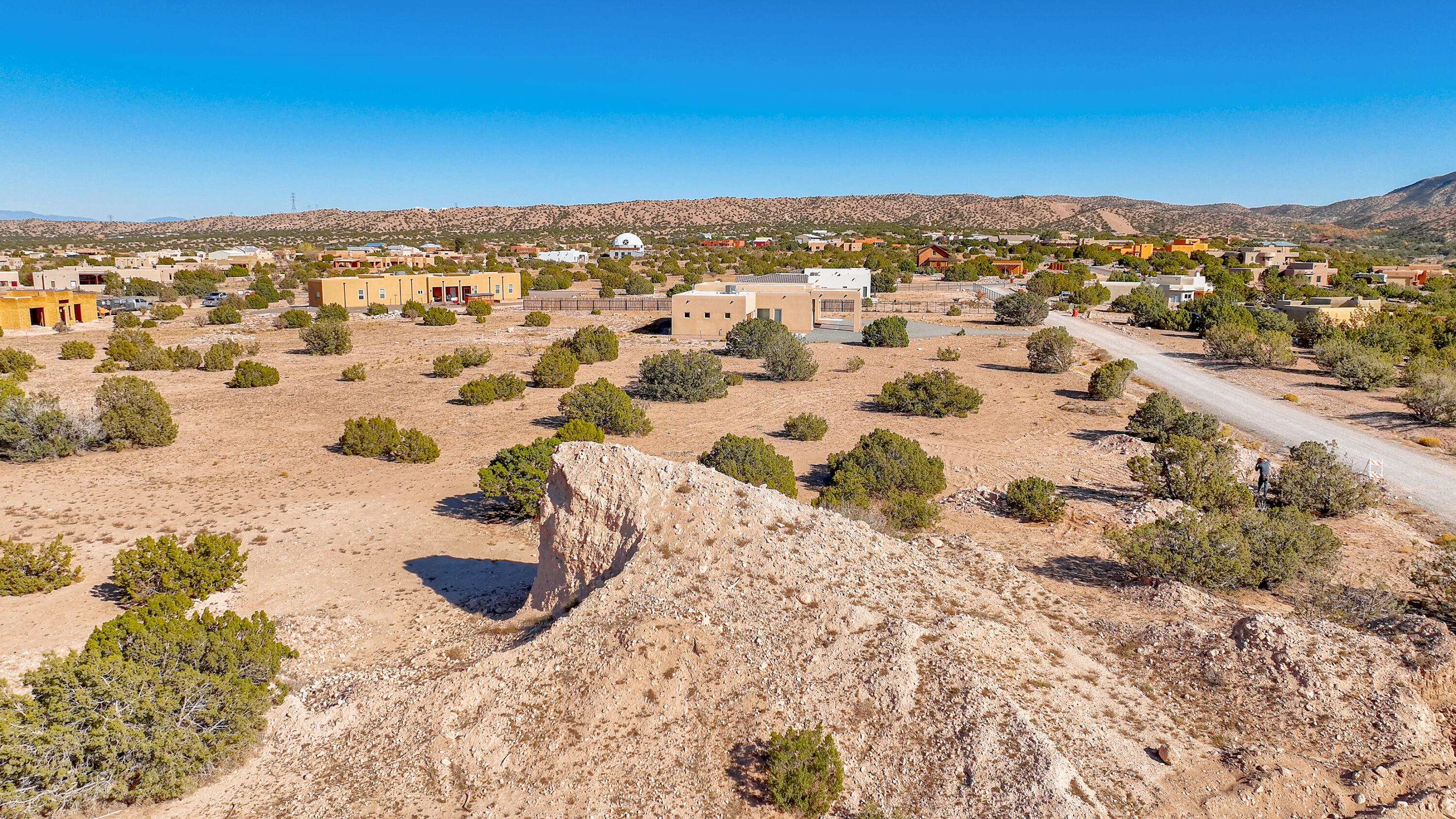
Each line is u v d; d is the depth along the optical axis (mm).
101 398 30547
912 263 132375
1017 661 11281
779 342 46750
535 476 21594
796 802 9195
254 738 11039
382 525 21234
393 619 15453
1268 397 39312
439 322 69562
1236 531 16000
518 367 49219
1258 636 11547
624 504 13859
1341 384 41500
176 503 23125
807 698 10445
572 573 14297
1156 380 43875
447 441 31000
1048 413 35750
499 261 143750
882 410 36375
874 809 9047
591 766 9977
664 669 11031
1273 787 9180
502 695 11141
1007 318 69062
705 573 12602
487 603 16078
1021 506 20578
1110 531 17516
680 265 140375
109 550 19297
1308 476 21641
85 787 9633
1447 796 8891
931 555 15391
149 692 10273
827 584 12375
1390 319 58375
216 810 9898
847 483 21875
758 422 34156
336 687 12734
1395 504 23203
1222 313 61188
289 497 23844
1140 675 11672
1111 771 9391
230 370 47875
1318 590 15172
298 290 102688
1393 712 10359
